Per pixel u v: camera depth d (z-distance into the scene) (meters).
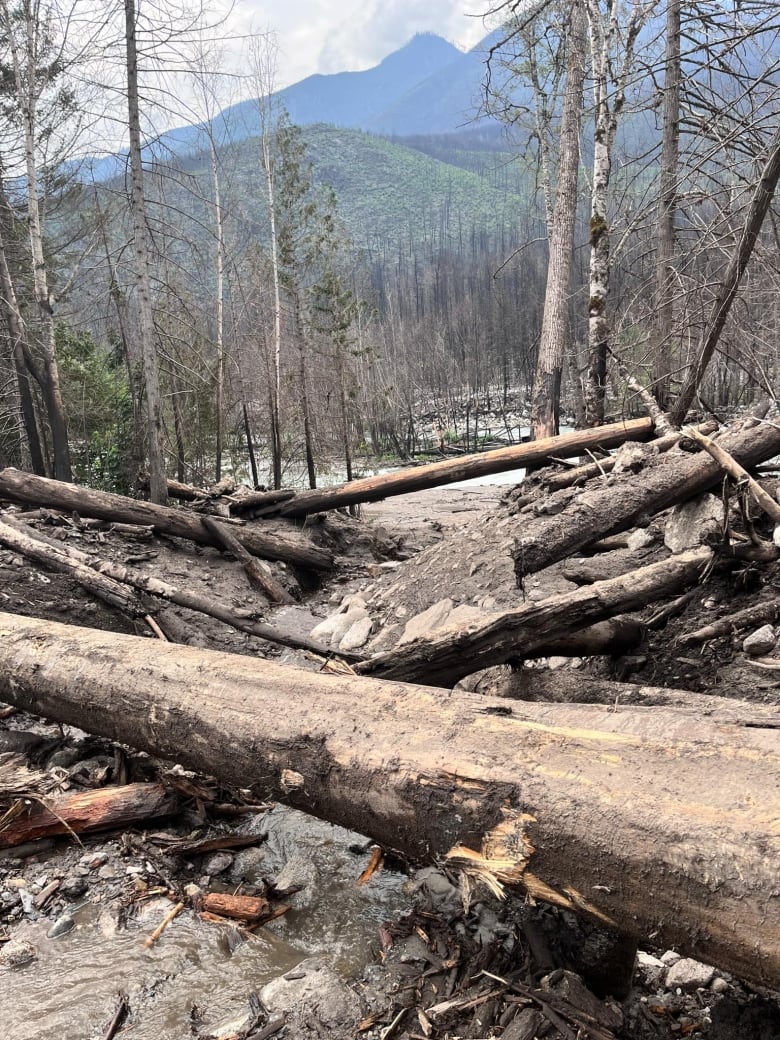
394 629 6.93
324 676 3.38
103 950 3.08
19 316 15.18
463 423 48.47
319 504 10.52
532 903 2.50
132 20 10.40
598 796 2.31
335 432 29.98
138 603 6.46
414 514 18.08
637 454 7.05
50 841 3.79
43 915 3.31
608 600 4.25
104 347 25.94
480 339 58.94
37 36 14.96
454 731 2.79
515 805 2.42
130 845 3.80
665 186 9.23
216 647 7.00
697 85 8.55
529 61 16.61
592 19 10.42
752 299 7.87
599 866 2.23
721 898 1.99
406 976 2.85
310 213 23.56
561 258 12.53
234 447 27.33
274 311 24.56
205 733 3.37
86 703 3.90
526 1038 2.43
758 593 4.82
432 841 2.62
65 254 20.19
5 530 7.09
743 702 3.46
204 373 19.20
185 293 18.06
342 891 3.47
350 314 24.58
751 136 7.83
